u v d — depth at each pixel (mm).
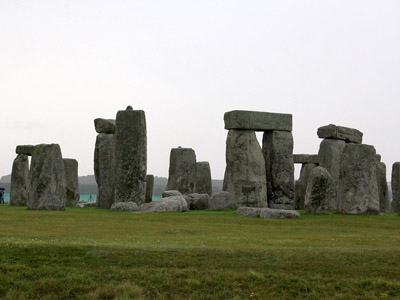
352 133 40750
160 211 26781
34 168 27438
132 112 30500
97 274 12875
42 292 12219
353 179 28125
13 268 12977
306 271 13328
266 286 12602
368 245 16469
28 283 12438
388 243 17047
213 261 13727
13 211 25812
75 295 12156
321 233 19719
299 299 12164
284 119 35062
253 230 20078
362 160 28219
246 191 33156
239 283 12672
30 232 17844
